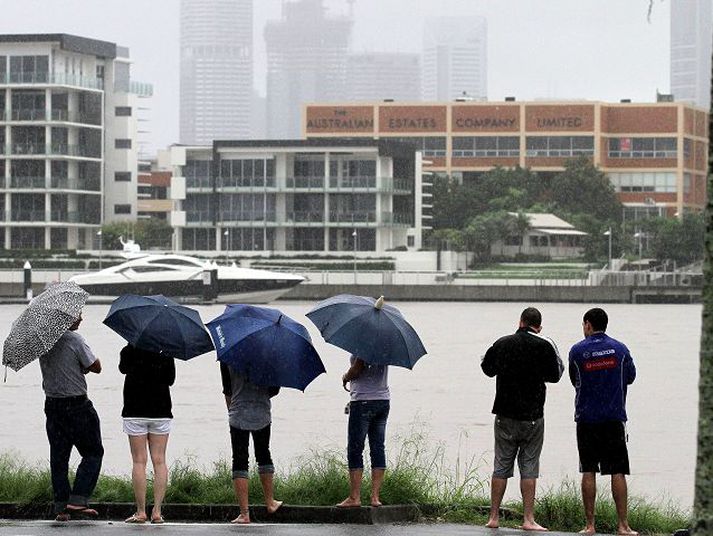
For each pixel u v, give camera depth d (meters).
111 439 34.03
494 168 168.25
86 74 141.38
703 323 11.20
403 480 20.36
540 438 18.56
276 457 31.00
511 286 128.38
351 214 135.12
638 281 131.12
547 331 84.75
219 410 42.69
